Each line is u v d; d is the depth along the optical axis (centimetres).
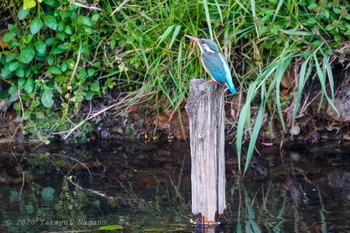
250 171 1109
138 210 948
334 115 1236
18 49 1195
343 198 984
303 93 1222
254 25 1138
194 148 877
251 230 877
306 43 1141
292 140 1241
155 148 1223
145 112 1253
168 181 1066
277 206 959
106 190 1031
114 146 1238
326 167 1121
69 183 1065
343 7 1120
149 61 1183
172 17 1152
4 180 1080
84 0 1150
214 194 885
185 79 1176
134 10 1165
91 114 1236
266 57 1184
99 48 1199
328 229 877
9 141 1238
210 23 1089
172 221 909
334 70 1220
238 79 1174
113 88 1240
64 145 1240
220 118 866
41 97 1204
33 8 1170
